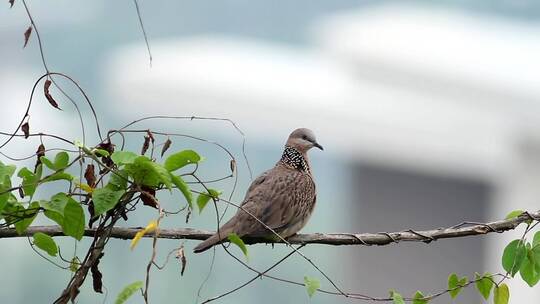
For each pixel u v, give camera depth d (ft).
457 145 49.14
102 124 64.03
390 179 50.75
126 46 71.77
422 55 50.29
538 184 47.44
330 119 52.16
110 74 63.82
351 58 52.01
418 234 23.27
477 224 23.22
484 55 51.03
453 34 54.13
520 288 46.98
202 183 21.13
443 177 49.67
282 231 28.86
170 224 44.42
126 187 20.52
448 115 49.24
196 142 58.34
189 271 51.16
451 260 48.83
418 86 49.90
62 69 72.13
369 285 50.39
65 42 73.46
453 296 22.39
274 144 56.75
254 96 55.72
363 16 55.62
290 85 55.67
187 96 57.88
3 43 72.90
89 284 49.29
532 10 60.08
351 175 52.42
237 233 27.32
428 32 53.57
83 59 71.61
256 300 54.44
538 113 47.34
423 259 49.60
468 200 49.03
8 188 19.89
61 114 67.21
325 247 55.88
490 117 48.14
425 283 49.34
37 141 65.82
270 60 60.75
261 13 68.69
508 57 50.93
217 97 56.95
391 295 21.40
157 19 71.61
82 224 20.44
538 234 22.41
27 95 70.90
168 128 59.00
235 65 59.77
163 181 19.81
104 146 20.86
